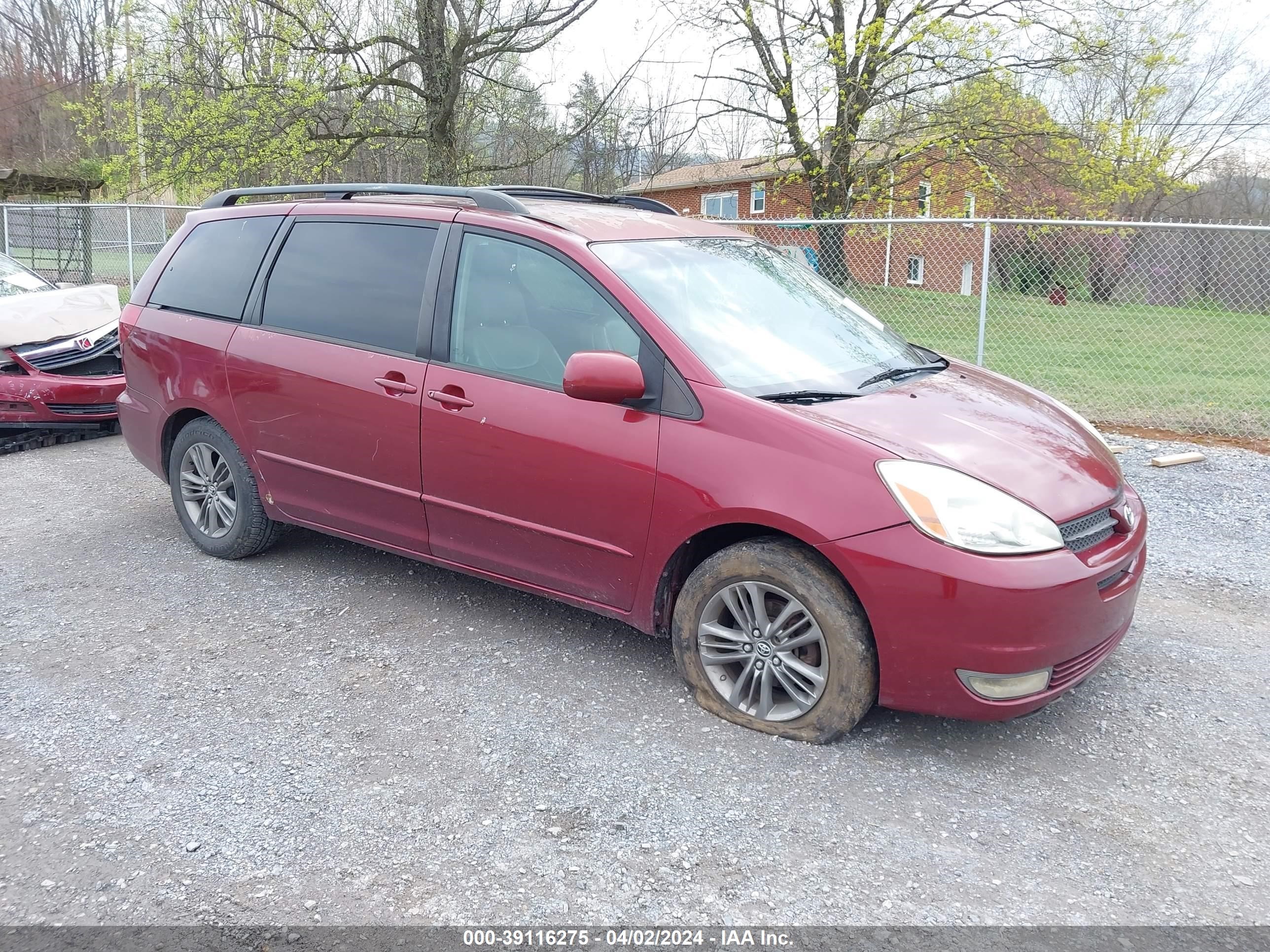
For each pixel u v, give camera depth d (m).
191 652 3.84
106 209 16.67
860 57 14.04
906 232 12.09
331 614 4.25
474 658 3.83
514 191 4.59
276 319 4.41
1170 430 8.23
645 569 3.40
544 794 2.87
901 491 2.90
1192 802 2.89
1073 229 14.65
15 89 42.56
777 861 2.57
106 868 2.51
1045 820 2.78
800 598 3.07
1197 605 4.49
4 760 3.02
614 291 3.48
